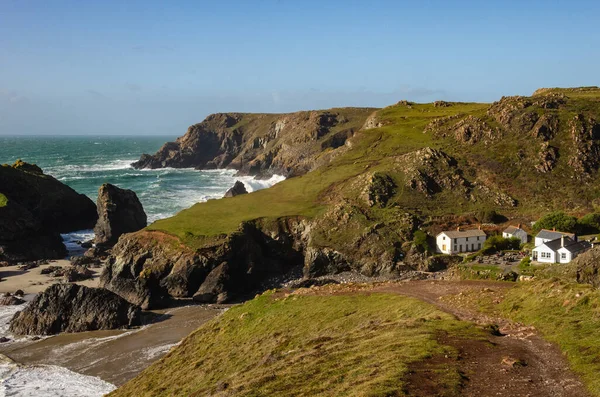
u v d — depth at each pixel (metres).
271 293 64.44
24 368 58.69
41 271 103.12
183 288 92.12
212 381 41.16
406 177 124.88
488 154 134.50
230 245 96.25
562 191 118.62
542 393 24.88
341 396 26.38
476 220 110.56
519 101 147.25
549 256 81.56
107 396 48.72
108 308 73.81
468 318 42.09
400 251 100.56
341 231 106.94
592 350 29.73
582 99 149.25
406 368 28.14
